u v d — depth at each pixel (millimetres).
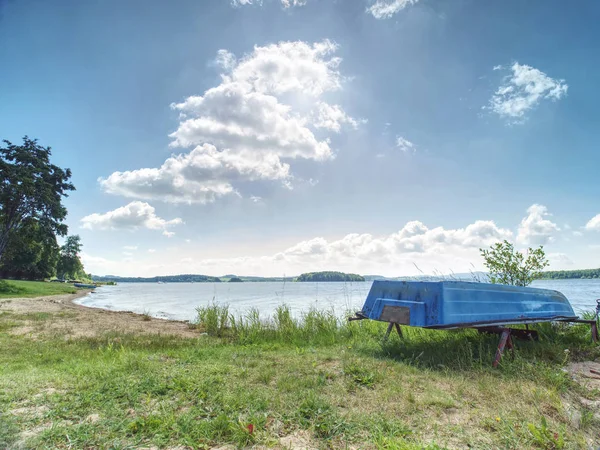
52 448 2775
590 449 2814
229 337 9914
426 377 4777
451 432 3092
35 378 4684
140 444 2875
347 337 8695
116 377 4703
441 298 5543
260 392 4059
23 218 41219
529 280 9312
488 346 6324
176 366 5410
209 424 3156
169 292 70750
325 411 3486
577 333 7680
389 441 2822
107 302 36344
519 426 3219
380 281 6770
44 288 50406
